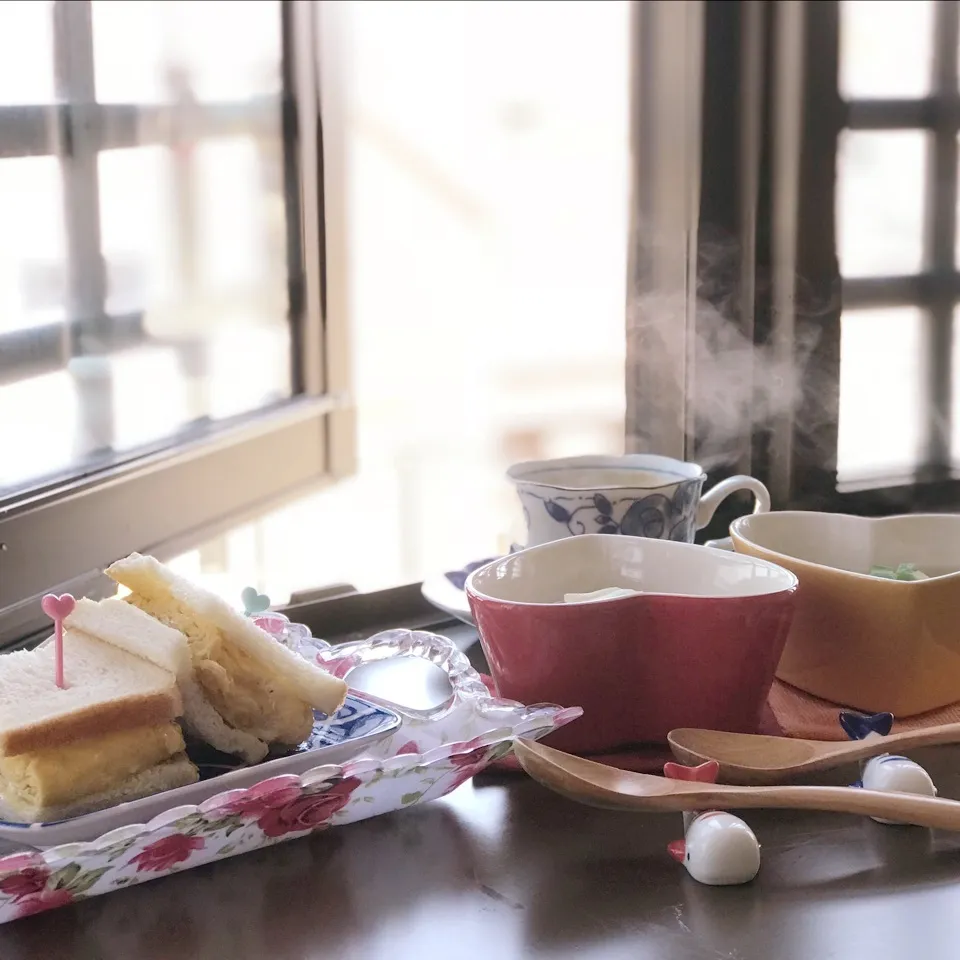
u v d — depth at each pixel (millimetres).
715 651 548
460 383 2020
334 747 502
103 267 892
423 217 2055
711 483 1058
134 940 426
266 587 955
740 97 1020
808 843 486
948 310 1090
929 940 416
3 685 492
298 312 1041
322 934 428
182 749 491
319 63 1018
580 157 1318
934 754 567
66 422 851
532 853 483
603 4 1147
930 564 672
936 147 1058
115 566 553
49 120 832
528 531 724
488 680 643
